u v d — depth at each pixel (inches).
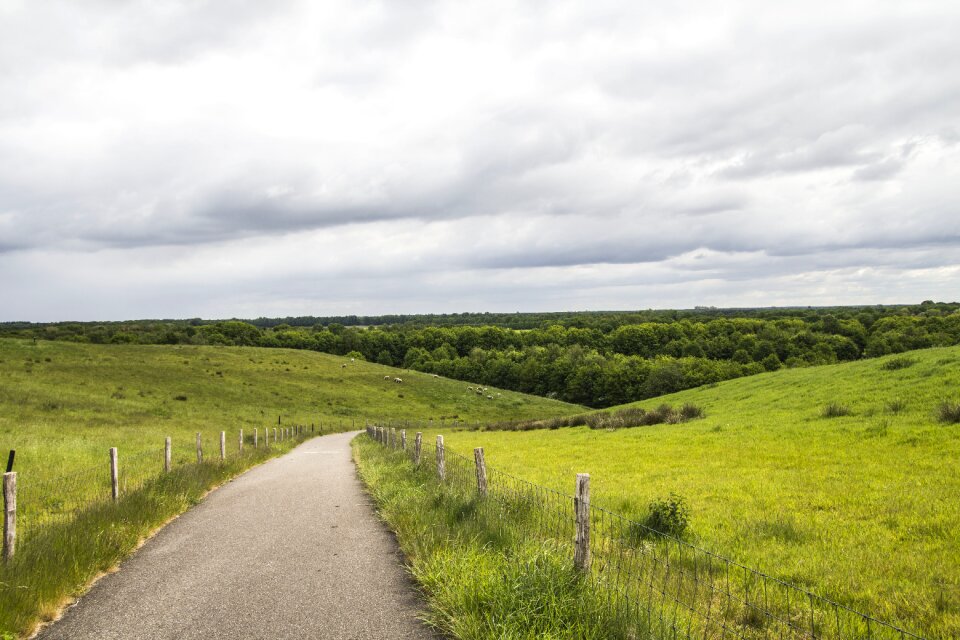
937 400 952.3
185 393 2559.1
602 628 197.5
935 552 348.5
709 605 251.3
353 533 371.9
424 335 5831.7
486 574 239.8
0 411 1457.9
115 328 5831.7
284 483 614.5
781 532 398.3
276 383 3198.8
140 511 392.5
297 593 256.8
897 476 561.6
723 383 2065.7
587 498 237.1
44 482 571.8
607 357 4872.0
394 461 703.7
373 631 214.8
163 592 260.1
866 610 269.0
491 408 3467.0
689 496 536.7
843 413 1017.5
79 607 242.5
